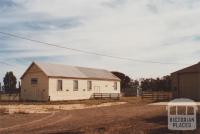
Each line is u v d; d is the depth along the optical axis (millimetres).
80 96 56312
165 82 75062
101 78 61938
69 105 41594
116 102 47562
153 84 78125
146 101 45625
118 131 16375
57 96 51781
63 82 53031
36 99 51906
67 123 21891
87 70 62062
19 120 24672
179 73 43656
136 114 25078
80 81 56625
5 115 28375
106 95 61344
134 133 15523
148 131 15633
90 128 18094
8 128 20516
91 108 35312
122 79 89625
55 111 32219
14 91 69188
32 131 18750
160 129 15680
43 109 34812
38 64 52219
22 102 47469
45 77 50875
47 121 23641
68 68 57406
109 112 28719
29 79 53156
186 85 42875
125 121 20484
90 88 58969
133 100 51750
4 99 55594
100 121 21844
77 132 17062
